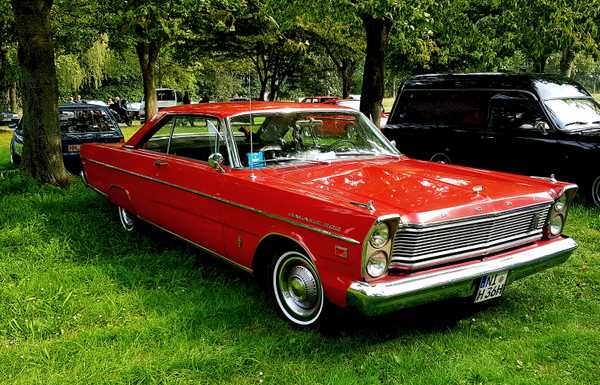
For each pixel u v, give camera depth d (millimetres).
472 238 3459
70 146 9367
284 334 3631
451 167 4453
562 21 9656
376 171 4137
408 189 3637
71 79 35969
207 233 4395
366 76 10859
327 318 3500
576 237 5875
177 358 3234
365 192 3543
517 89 7844
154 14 9891
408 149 9195
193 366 3174
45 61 7770
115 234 5766
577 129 7371
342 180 3855
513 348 3457
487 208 3480
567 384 3047
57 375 3094
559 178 7375
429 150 8875
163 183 4832
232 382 3084
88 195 7230
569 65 15359
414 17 8516
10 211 6359
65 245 5277
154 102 21500
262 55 23391
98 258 4996
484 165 8203
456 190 3650
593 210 6941
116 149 5680
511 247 3730
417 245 3217
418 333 3648
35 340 3572
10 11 14883
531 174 7668
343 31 20641
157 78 34031
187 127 4750
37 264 4848
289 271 3758
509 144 7812
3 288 4309
